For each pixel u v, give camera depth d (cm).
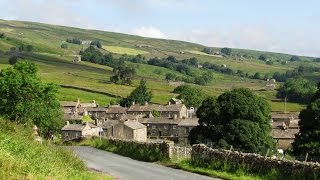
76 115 16850
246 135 8656
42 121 7400
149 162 4456
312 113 7944
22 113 6900
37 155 2339
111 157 4969
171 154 4456
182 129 14212
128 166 4019
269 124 9319
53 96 7512
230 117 8944
